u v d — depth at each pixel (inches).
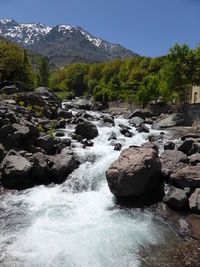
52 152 682.2
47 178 577.0
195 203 422.6
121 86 3147.1
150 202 464.1
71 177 565.3
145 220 405.1
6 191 520.7
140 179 458.3
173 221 402.0
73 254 324.2
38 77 3230.8
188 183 461.7
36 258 316.8
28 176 554.6
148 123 1288.1
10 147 626.5
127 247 338.3
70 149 663.1
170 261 314.2
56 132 826.2
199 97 1724.9
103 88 2760.8
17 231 376.5
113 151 677.9
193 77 1530.5
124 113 1706.4
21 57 1793.8
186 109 1349.7
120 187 462.3
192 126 1223.5
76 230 378.0
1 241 350.9
